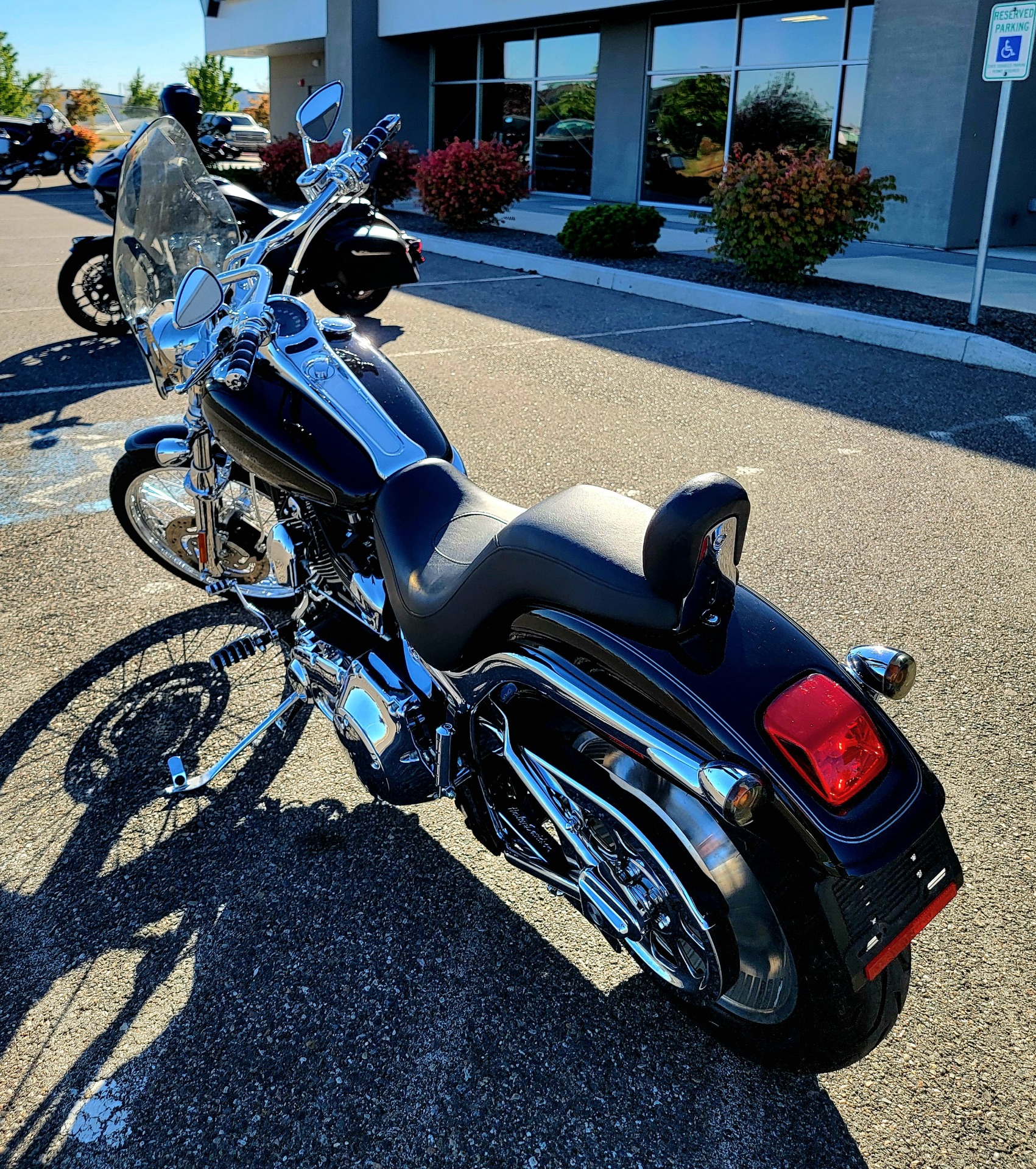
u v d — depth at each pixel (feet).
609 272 34.53
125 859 8.82
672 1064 7.00
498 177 45.14
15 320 29.17
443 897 8.45
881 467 17.53
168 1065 7.00
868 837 5.71
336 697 8.57
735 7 51.52
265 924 8.16
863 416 20.35
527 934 8.09
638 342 26.55
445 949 7.93
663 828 6.46
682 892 6.26
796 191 31.53
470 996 7.52
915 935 6.13
